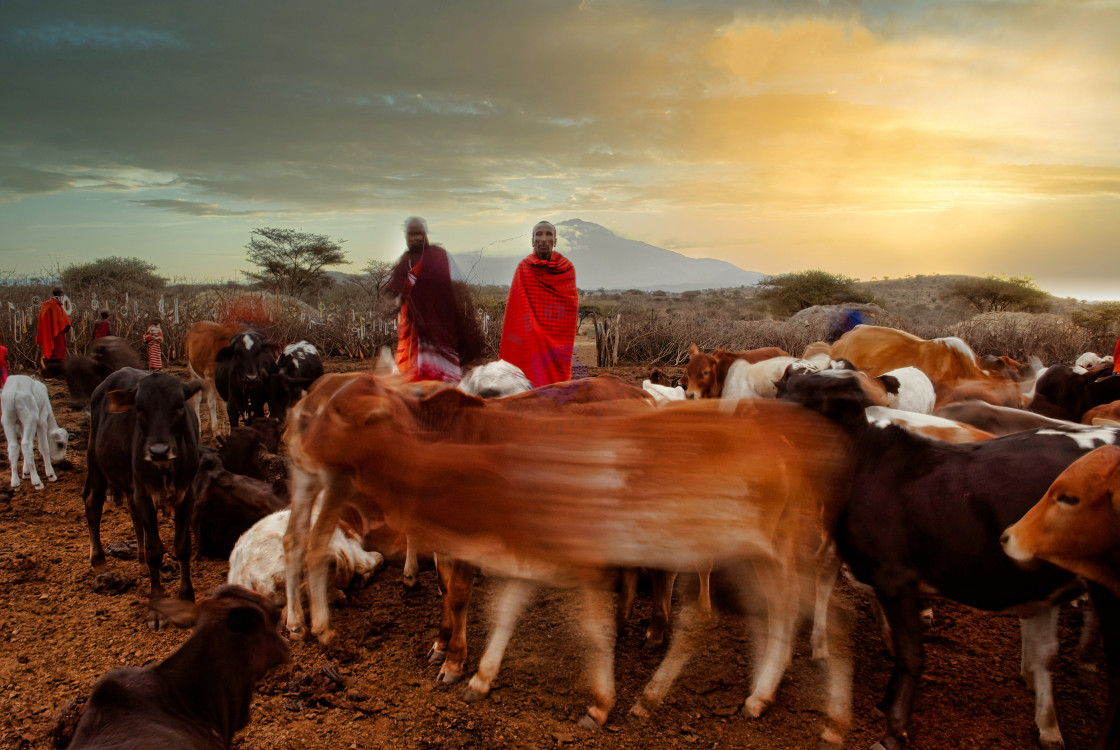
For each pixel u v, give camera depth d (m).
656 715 4.14
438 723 4.07
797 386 3.88
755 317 42.84
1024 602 3.61
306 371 10.66
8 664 4.56
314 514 4.89
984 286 46.94
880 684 4.50
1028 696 4.37
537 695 4.34
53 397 13.11
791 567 3.60
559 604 5.47
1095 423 4.99
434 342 6.30
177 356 19.41
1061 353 18.91
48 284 22.14
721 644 4.87
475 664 4.66
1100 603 3.33
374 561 5.82
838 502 3.85
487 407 3.45
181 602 3.26
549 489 3.06
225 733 3.20
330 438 3.38
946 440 4.40
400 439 3.31
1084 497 3.03
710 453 3.09
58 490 8.05
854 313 25.16
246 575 5.14
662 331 20.83
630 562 3.13
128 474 5.36
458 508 3.20
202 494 6.22
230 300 21.91
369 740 3.93
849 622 4.55
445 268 6.38
